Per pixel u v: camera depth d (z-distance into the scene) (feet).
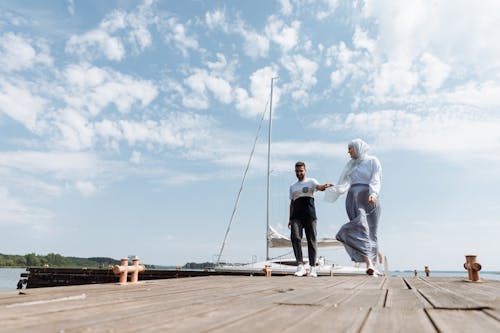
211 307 6.25
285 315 5.32
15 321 4.70
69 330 4.11
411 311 5.71
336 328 4.29
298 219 22.91
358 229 23.12
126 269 12.89
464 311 5.69
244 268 48.24
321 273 42.83
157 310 5.85
